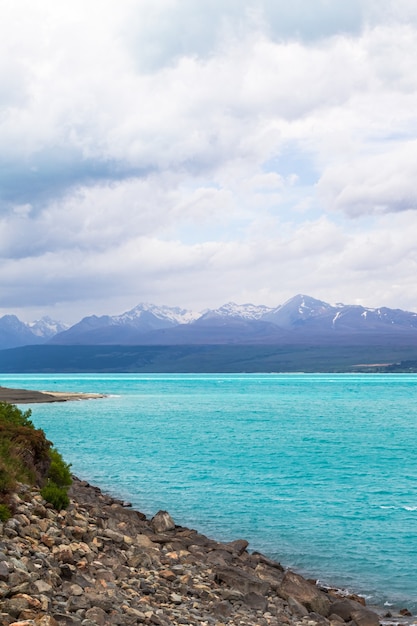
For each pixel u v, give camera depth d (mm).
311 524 35156
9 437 28625
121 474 51844
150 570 21484
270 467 56938
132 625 14547
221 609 18484
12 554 16500
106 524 27281
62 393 199375
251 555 27969
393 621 21312
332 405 158625
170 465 57375
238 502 40906
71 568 17922
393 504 40875
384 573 26797
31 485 26719
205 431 90312
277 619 19016
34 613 13023
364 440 80625
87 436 82375
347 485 47969
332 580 26016
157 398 187750
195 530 31562
